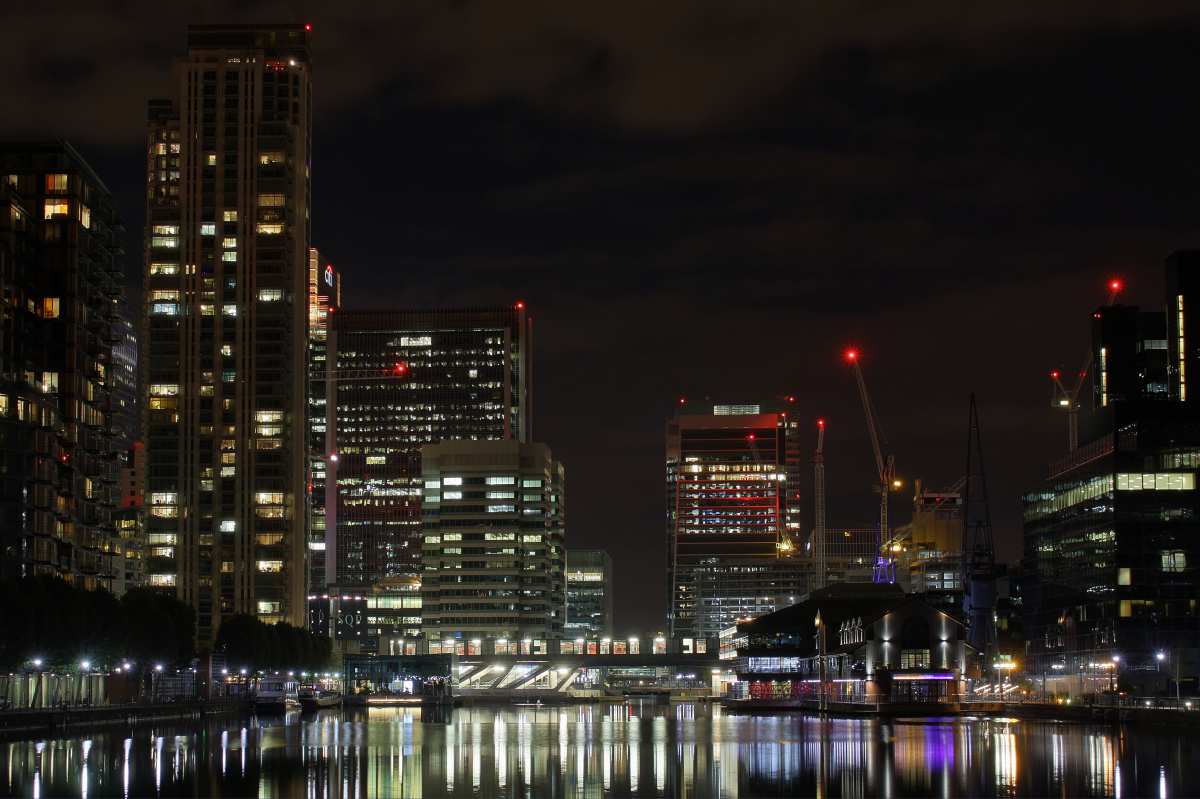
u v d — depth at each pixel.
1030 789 96.31
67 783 97.75
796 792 96.25
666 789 98.75
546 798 92.50
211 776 104.12
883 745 142.38
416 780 103.94
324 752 132.12
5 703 175.12
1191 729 169.25
